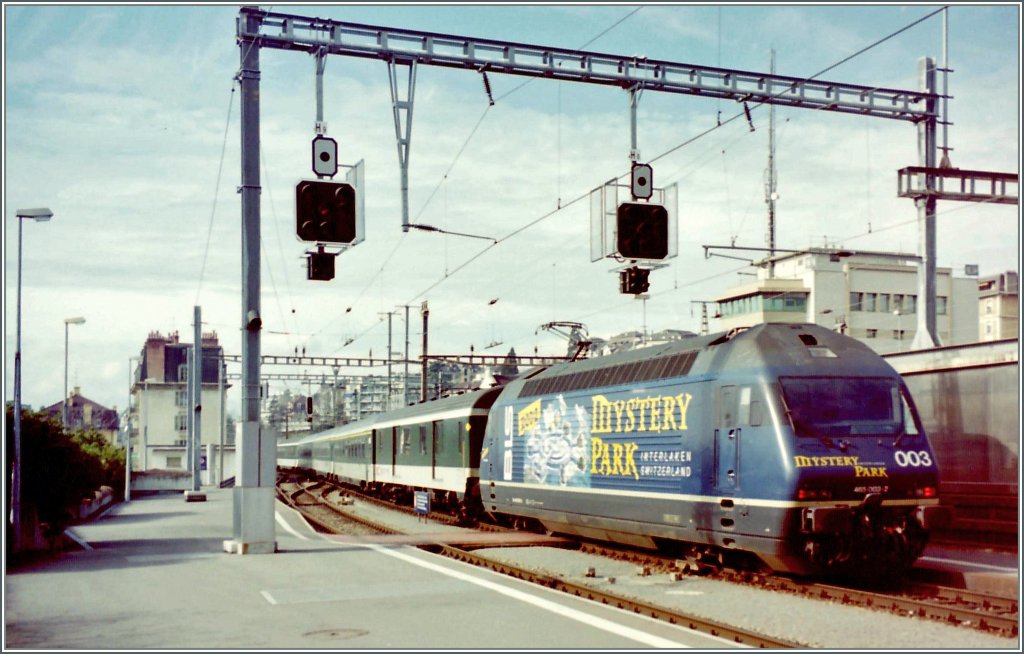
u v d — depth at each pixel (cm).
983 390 2014
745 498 1569
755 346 1633
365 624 1198
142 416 8775
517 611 1273
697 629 1212
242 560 1847
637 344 3388
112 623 1222
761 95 1953
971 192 2433
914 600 1341
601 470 1989
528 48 1792
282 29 1775
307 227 1614
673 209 1716
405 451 3688
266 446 1994
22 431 2322
